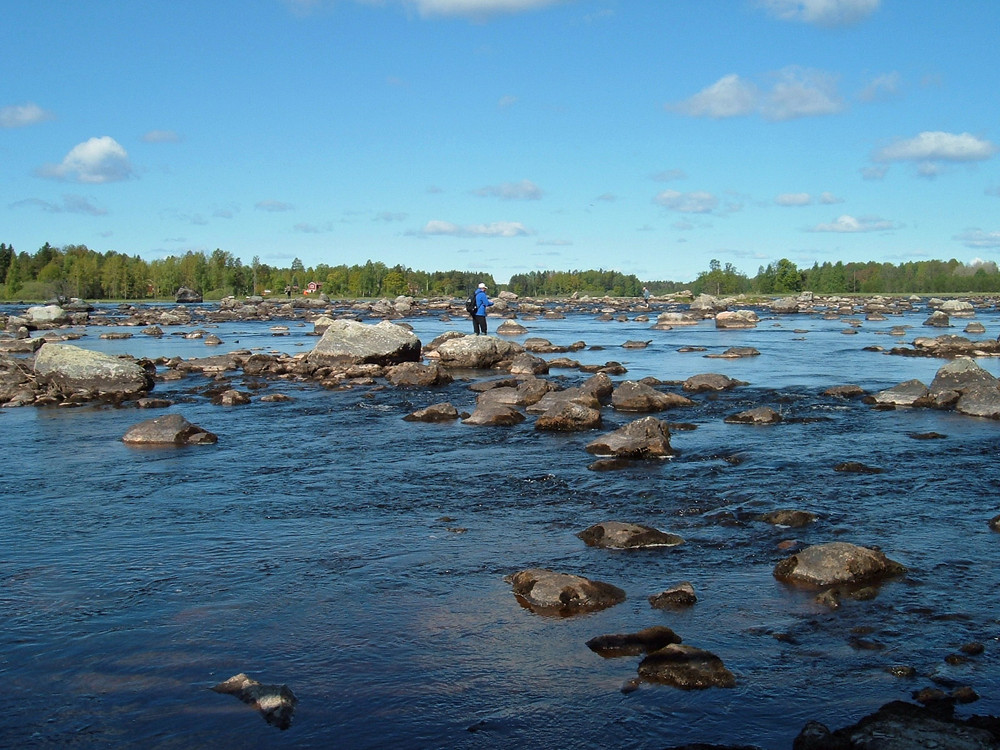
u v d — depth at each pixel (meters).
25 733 5.54
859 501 10.97
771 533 9.63
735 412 18.53
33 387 22.52
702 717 5.65
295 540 9.60
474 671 6.34
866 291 152.75
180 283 156.00
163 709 5.83
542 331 50.56
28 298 132.12
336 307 93.38
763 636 6.88
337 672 6.36
